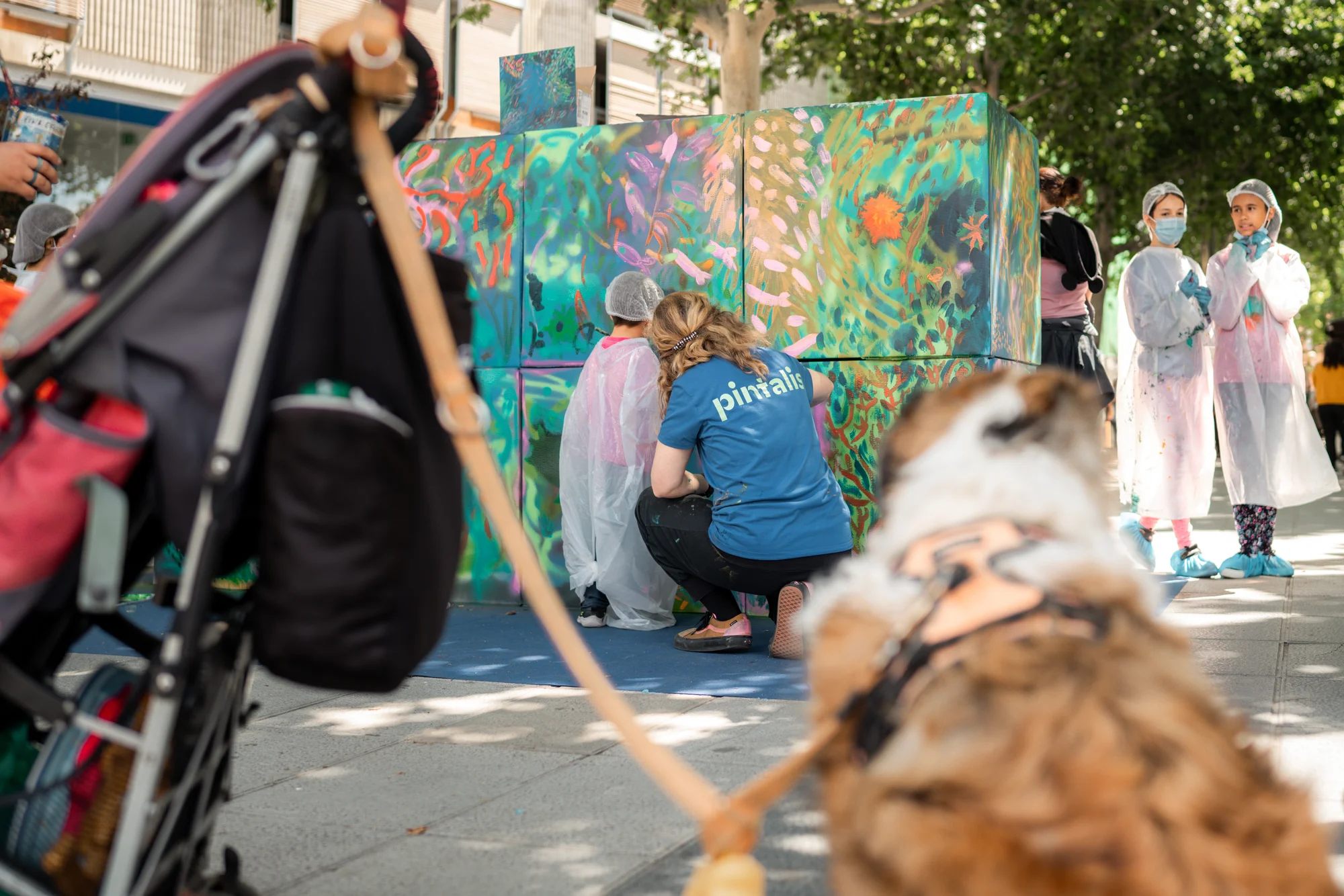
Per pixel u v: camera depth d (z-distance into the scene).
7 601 2.02
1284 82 23.41
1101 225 23.12
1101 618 1.48
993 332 6.66
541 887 3.04
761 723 4.56
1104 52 20.58
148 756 2.00
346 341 2.04
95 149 14.77
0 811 2.20
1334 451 19.77
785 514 5.62
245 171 1.98
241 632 2.28
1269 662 5.35
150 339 2.00
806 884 3.01
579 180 7.29
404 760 4.15
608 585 6.58
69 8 14.31
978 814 1.34
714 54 24.20
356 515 1.98
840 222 6.81
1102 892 1.27
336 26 1.98
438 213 7.58
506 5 19.73
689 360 5.76
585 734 4.46
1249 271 7.77
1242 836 1.31
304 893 2.99
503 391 7.42
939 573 1.57
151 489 2.16
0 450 2.04
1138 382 7.95
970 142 6.58
